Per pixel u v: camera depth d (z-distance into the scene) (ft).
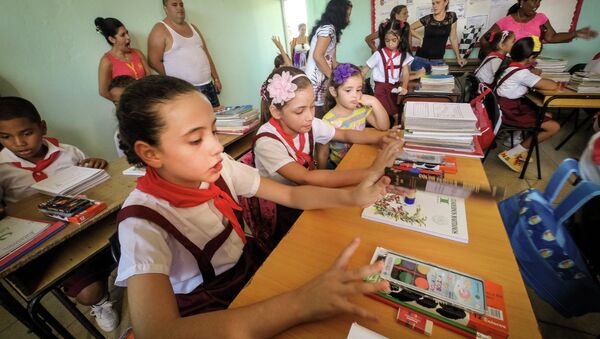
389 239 2.08
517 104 6.96
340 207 2.44
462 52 11.44
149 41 7.43
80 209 3.09
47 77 5.93
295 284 1.79
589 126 9.45
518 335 1.38
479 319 1.43
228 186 2.50
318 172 3.04
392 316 1.53
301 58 12.90
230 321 1.35
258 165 3.51
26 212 3.32
